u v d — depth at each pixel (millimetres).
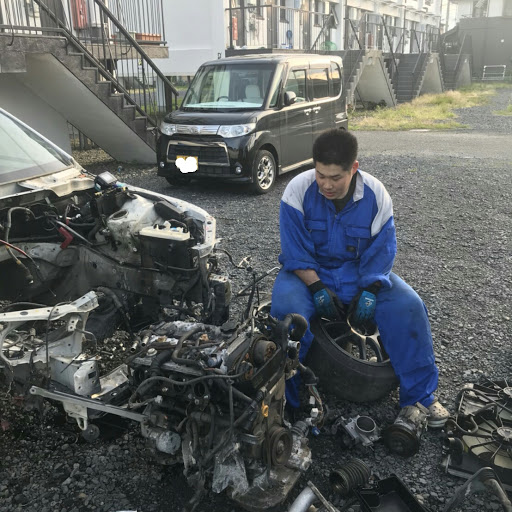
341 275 3096
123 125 9805
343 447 2836
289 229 3104
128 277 3510
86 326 3297
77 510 2488
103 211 3504
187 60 16406
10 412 3105
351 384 3053
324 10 23438
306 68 9383
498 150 12148
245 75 8664
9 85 8977
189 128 8000
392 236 3031
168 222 3387
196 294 3406
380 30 23203
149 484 2639
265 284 4879
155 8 15047
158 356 2367
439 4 39875
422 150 12227
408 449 2738
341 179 2809
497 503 2484
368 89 21641
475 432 2682
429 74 25125
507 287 4887
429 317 4301
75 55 8578
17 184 3516
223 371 2236
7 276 3498
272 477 2396
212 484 2342
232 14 16922
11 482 2666
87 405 2648
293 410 2980
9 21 8242
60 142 10039
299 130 9094
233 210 7434
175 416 2453
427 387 2945
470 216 7090
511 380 3404
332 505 2406
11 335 2934
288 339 2555
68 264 3609
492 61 34906
